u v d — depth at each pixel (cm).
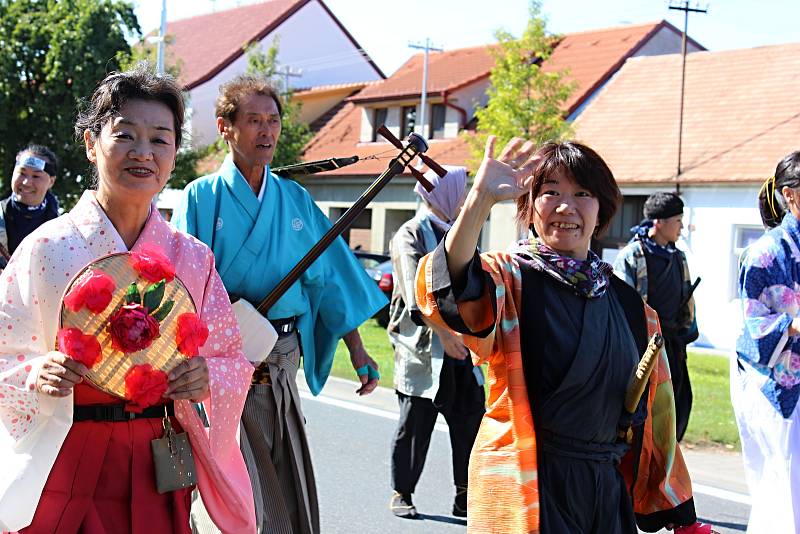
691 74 2478
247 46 3322
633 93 2508
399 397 606
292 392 440
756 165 2077
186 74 3706
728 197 2080
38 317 287
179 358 299
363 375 481
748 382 443
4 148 2691
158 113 301
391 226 2925
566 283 323
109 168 298
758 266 439
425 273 300
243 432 426
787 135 2136
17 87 2650
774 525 432
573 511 315
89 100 311
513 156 294
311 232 457
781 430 431
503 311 319
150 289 292
